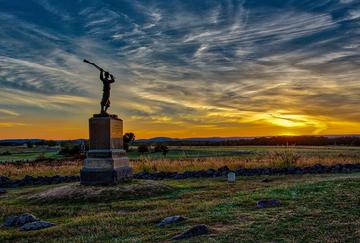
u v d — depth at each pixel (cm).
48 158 5716
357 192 1598
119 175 2403
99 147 2409
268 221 1287
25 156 7431
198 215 1488
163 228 1340
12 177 3406
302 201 1534
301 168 3131
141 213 1667
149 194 2208
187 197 2078
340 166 3114
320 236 1111
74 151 7062
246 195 1870
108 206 1923
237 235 1159
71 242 1299
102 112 2447
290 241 1086
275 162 3547
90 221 1561
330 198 1536
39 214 1861
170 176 3016
